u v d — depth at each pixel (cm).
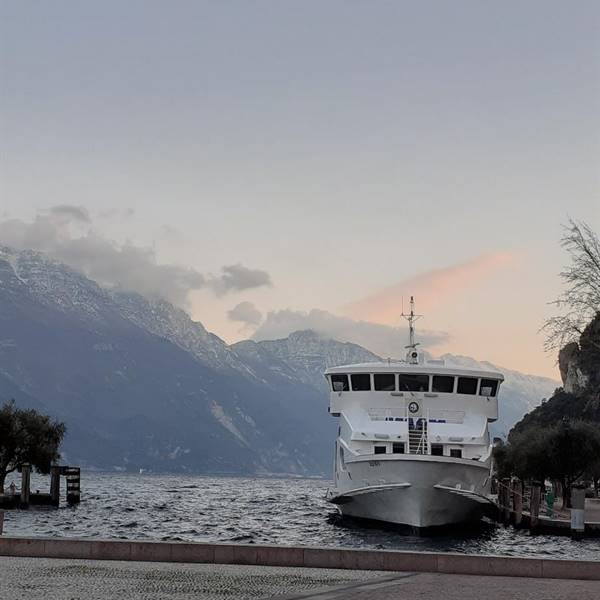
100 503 11569
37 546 2553
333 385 6519
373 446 5950
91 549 2525
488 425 6197
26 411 8994
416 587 2014
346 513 6750
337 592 1920
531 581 2170
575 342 5756
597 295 5547
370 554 2372
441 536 5800
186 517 9156
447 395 6169
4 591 1905
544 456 8119
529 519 6650
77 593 1888
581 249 5569
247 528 7481
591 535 6022
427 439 5891
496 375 6262
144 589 1956
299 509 11525
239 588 1984
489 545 5544
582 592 1975
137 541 2519
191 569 2319
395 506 5738
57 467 9206
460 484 5650
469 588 2011
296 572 2286
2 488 8838
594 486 12412
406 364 6322
